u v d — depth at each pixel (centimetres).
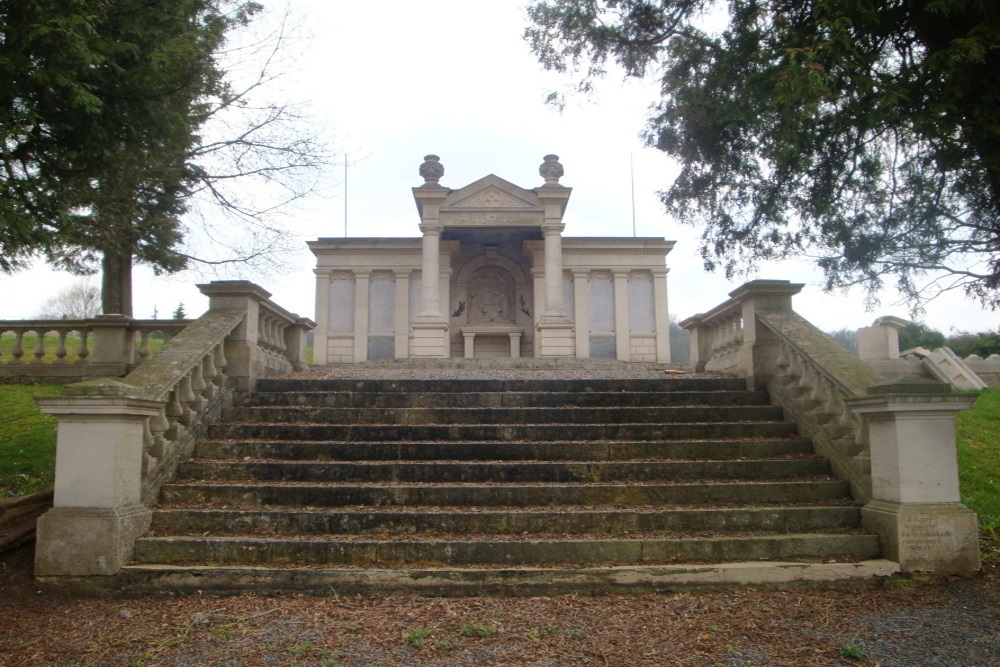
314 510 716
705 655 479
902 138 854
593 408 930
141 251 1638
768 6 875
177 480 779
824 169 938
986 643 498
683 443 842
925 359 1669
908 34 748
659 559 648
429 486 748
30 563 657
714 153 1035
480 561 641
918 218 897
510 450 834
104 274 1738
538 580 607
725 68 935
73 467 640
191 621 541
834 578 622
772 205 1023
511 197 2442
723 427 882
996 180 742
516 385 1031
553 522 697
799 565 627
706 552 654
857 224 945
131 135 868
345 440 868
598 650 487
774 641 504
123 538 633
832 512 706
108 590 611
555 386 1032
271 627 528
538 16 1036
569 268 2838
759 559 655
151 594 609
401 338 2747
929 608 570
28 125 764
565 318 2370
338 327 2789
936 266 910
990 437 1006
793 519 704
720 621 541
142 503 704
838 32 686
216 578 611
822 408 842
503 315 2864
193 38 900
